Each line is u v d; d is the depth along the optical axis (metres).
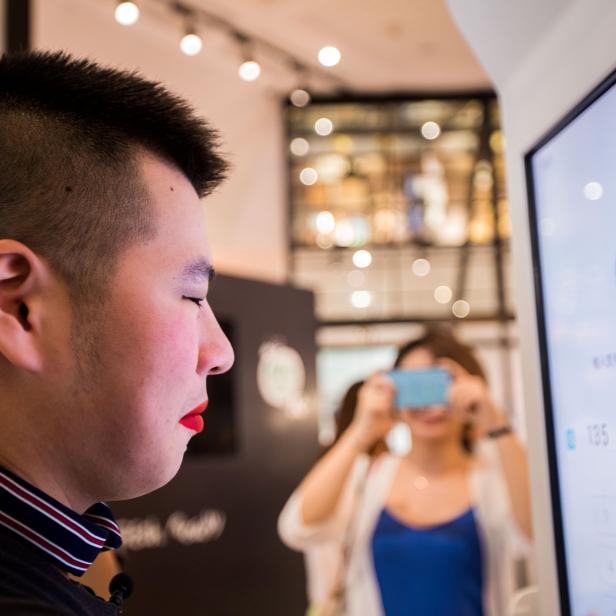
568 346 0.83
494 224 7.06
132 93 0.66
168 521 3.71
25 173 0.61
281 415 4.41
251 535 4.09
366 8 5.69
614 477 0.74
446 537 2.02
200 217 0.68
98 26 5.65
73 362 0.61
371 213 7.05
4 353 0.59
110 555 0.97
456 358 2.32
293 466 4.43
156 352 0.62
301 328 4.62
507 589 2.01
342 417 2.46
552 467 0.86
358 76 6.81
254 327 4.31
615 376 0.73
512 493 2.00
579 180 0.80
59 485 0.63
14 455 0.61
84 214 0.61
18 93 0.64
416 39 6.20
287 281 6.89
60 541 0.59
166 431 0.64
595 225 0.77
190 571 3.76
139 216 0.63
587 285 0.79
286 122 7.03
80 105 0.64
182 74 6.25
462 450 2.19
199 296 0.67
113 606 0.64
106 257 0.61
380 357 6.88
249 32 5.96
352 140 7.14
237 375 4.18
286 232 6.93
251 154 6.75
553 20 0.82
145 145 0.65
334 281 6.97
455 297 6.99
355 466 2.30
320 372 6.88
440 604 1.99
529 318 0.93
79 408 0.61
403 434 5.55
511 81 0.97
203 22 5.72
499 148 7.11
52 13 5.36
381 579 2.05
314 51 6.34
